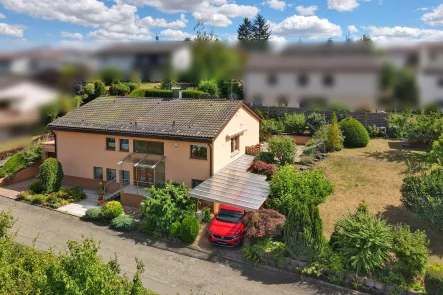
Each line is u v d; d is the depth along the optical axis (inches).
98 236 753.6
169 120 943.0
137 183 930.1
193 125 898.7
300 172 839.1
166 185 807.7
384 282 561.0
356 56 1563.7
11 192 1000.9
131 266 641.6
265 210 708.0
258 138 1208.8
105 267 351.3
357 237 576.4
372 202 812.0
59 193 938.1
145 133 893.2
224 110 959.0
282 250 648.4
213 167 858.8
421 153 1035.9
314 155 1042.1
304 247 597.3
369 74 1392.7
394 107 1257.4
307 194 723.4
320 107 1455.5
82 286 317.4
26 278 378.9
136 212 863.7
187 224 719.1
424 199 653.9
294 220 607.8
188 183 888.3
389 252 602.9
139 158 922.7
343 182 906.1
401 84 1225.4
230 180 830.5
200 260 666.2
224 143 919.0
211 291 572.7
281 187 747.4
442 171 673.6
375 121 1283.2
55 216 850.8
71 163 1025.5
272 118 1477.6
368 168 962.1
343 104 1433.3
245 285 589.0
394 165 965.2
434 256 635.5
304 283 593.0
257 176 856.9
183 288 580.1
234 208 791.1
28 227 791.1
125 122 966.4
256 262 651.5
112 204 823.1
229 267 642.8
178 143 882.8
